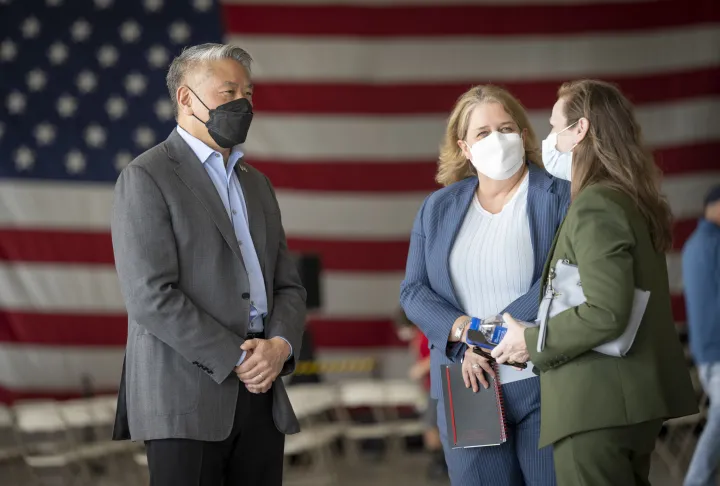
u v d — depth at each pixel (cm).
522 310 492
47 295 1408
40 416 1120
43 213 1417
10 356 1398
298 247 1441
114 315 1410
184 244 468
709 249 812
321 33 1453
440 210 526
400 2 1458
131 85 1448
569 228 427
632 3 1450
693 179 1432
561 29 1452
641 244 421
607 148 438
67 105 1439
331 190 1441
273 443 491
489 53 1453
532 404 495
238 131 481
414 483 1170
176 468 460
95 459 1335
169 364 463
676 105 1439
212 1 1458
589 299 409
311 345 1267
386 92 1450
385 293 1448
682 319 1415
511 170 497
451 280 516
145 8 1461
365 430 1265
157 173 470
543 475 493
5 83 1443
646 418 411
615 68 1448
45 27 1457
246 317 475
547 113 1445
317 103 1448
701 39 1441
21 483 1243
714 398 800
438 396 520
